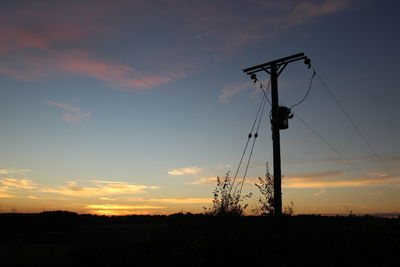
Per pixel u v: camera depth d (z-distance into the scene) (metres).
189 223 12.73
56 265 11.24
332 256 10.85
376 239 13.12
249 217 14.94
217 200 14.66
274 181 17.64
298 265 10.13
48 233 20.20
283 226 15.76
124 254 10.48
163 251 10.66
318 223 16.34
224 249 10.34
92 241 11.23
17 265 11.78
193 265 9.75
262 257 10.16
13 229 22.27
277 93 18.97
